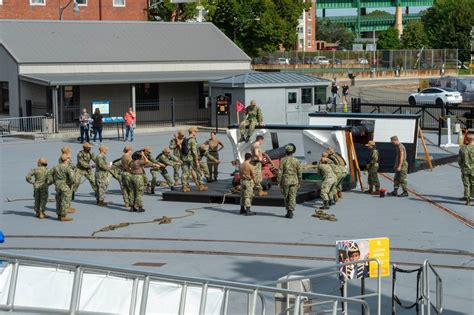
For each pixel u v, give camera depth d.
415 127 30.03
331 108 47.97
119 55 49.03
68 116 46.50
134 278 9.46
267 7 79.12
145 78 46.53
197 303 10.17
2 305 8.91
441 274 16.39
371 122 30.70
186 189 25.30
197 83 51.50
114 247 18.97
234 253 18.22
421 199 24.89
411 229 20.61
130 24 52.91
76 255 18.22
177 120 50.97
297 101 46.38
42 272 9.27
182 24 55.06
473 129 41.06
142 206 23.41
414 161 30.27
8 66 46.50
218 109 43.72
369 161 25.83
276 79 45.97
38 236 20.20
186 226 21.28
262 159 24.73
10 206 24.64
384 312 14.09
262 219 22.03
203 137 43.28
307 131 26.33
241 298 14.70
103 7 67.00
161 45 51.75
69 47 48.12
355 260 12.45
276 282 11.82
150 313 9.76
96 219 22.34
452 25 117.00
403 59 97.06
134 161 23.27
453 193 25.92
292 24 82.81
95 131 41.12
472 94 63.84
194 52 52.16
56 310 9.11
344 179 26.58
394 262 17.25
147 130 46.34
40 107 45.97
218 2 77.88
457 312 14.03
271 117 45.59
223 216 22.55
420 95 59.94
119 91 48.41
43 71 46.06
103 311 9.52
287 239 19.59
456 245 18.84
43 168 22.55
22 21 49.19
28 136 43.28
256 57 83.25
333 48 156.88
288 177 21.89
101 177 24.28
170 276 9.52
